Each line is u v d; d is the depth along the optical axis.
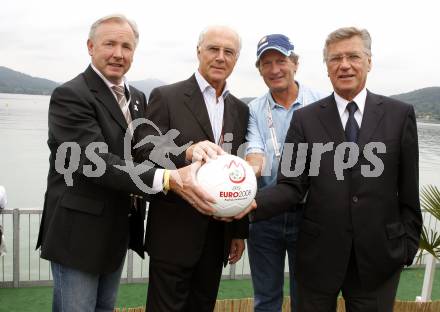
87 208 2.23
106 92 2.28
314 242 2.23
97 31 2.26
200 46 2.35
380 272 2.17
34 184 12.20
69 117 2.13
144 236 2.61
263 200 2.28
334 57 2.18
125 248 2.47
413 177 2.20
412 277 5.12
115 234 2.35
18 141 23.45
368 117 2.18
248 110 2.70
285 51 2.75
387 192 2.14
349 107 2.22
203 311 2.52
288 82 2.87
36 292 4.30
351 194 2.15
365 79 2.23
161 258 2.33
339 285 2.20
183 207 2.31
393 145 2.14
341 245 2.17
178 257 2.30
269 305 3.11
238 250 2.79
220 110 2.44
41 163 16.27
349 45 2.14
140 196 2.25
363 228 2.14
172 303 2.36
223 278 4.84
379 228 2.14
